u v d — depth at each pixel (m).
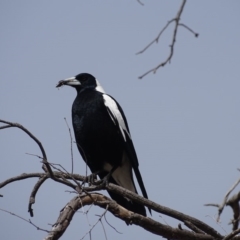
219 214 7.01
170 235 10.60
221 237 10.52
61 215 9.56
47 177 10.59
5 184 10.49
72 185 10.20
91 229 8.97
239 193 7.70
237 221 8.18
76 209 9.85
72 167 10.14
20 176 10.59
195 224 10.63
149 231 10.67
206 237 10.55
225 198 7.01
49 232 9.16
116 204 10.38
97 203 10.27
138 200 11.20
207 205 7.87
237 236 9.98
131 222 10.47
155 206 10.93
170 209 10.84
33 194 10.55
